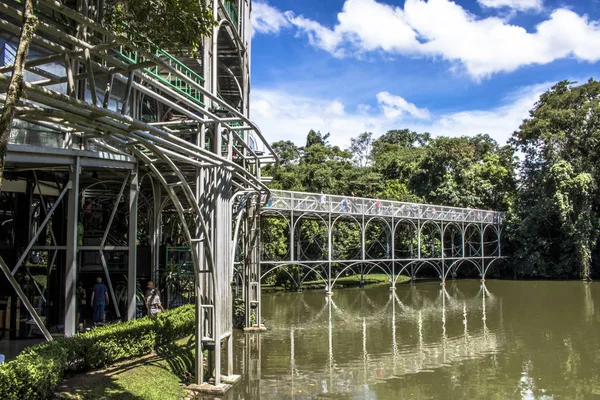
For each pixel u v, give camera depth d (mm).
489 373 9523
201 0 4898
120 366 7551
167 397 6922
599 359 10625
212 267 7695
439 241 32906
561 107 32500
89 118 4297
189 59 10406
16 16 3346
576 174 30047
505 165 37531
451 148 36500
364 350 11375
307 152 38625
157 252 11633
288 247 28578
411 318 16125
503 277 32750
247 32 13867
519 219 31969
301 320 15695
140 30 4719
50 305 10531
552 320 15719
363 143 59094
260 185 10789
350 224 31812
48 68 7680
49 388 5656
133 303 8945
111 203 12695
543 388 8578
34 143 7730
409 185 37906
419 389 8453
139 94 9742
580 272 29797
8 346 8008
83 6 6770
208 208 8078
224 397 7586
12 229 11367
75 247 7832
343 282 28797
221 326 8250
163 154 5832
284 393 8039
